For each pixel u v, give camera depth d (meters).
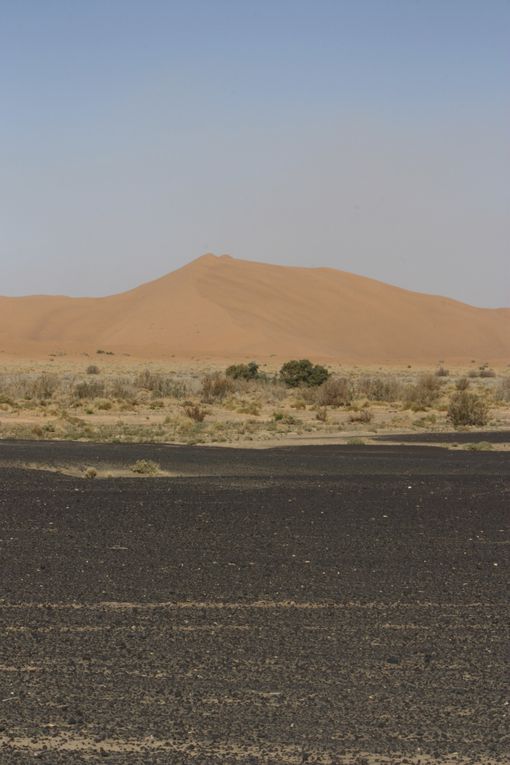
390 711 7.16
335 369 123.62
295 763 6.31
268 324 180.12
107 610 9.90
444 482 20.59
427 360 162.50
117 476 21.34
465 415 39.34
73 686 7.64
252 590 10.74
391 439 32.53
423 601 10.34
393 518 15.73
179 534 14.16
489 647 8.73
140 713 7.09
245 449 28.48
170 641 8.84
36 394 53.72
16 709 7.16
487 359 174.25
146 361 134.50
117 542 13.53
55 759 6.34
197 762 6.31
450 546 13.41
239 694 7.49
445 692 7.56
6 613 9.76
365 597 10.47
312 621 9.52
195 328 175.38
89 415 42.53
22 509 16.34
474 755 6.45
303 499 17.80
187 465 23.64
